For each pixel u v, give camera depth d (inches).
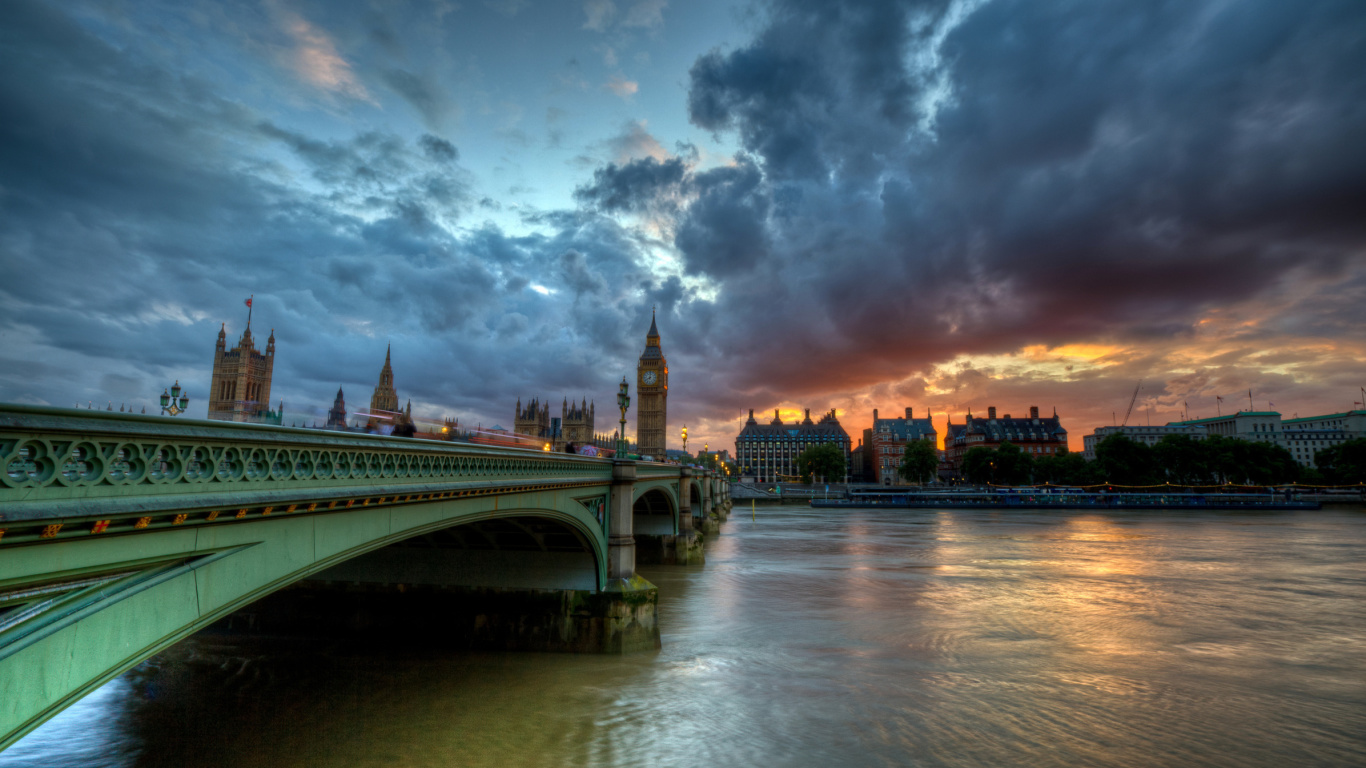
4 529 237.0
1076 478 6569.9
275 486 371.9
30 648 261.7
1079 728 764.0
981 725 768.3
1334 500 5497.1
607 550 1063.6
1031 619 1332.4
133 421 281.7
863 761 669.9
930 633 1207.6
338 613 1059.3
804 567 2105.1
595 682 882.1
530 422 7721.5
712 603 1489.9
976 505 5669.3
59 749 665.0
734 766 651.5
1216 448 6028.5
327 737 697.6
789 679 919.7
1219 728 769.6
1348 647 1135.6
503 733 715.4
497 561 1032.8
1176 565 2156.7
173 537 318.7
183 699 802.2
